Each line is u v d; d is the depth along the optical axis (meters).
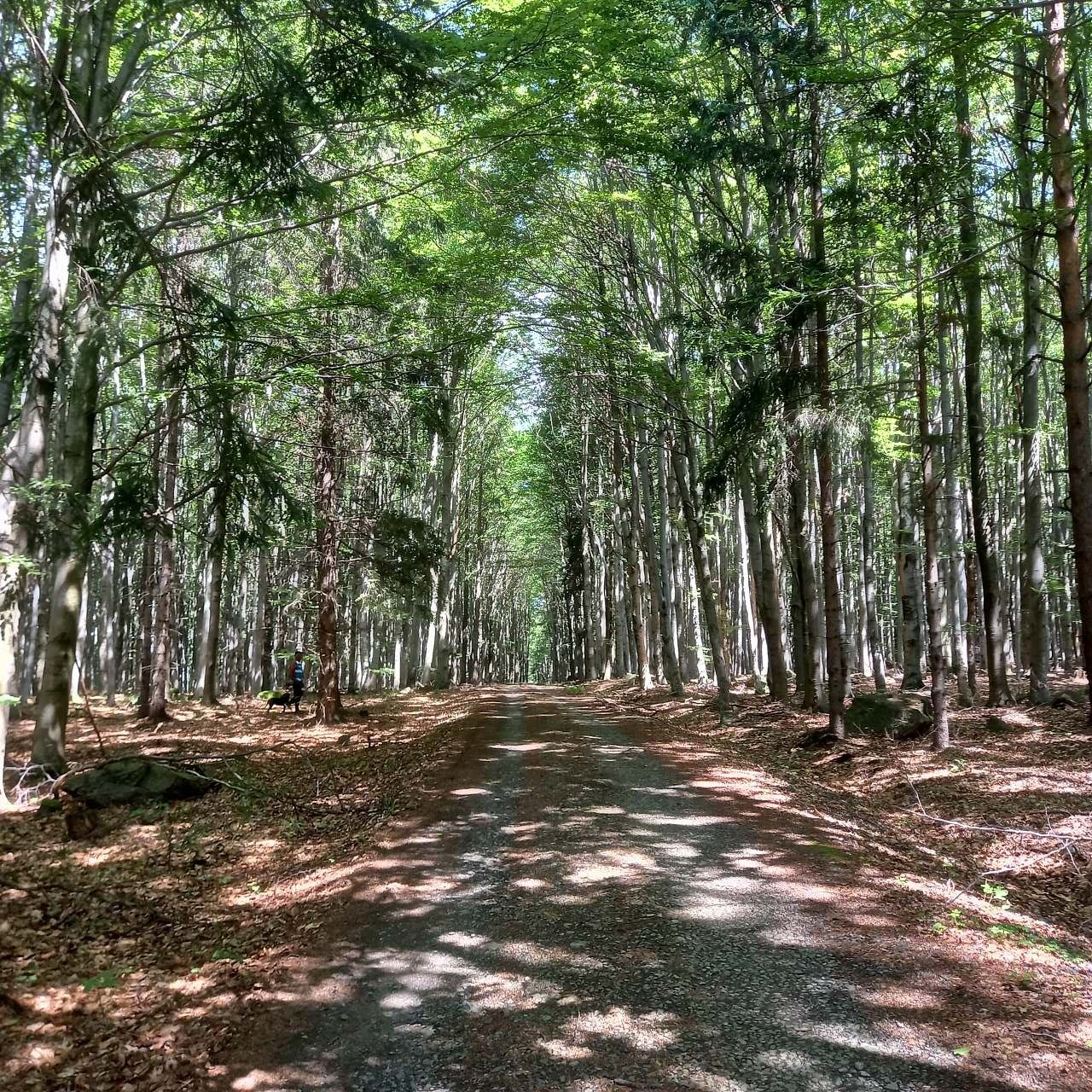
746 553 27.41
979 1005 4.45
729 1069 3.89
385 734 18.02
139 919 6.91
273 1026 4.66
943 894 6.45
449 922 6.08
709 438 18.58
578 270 20.94
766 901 6.21
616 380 18.17
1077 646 25.89
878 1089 3.65
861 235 12.56
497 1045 4.26
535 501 52.50
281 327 12.28
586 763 12.56
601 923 5.90
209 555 11.69
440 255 16.58
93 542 10.45
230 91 9.72
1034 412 15.05
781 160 13.14
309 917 6.56
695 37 14.25
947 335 18.72
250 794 10.99
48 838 9.05
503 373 25.42
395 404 14.17
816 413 11.95
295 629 35.16
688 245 19.53
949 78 10.25
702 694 24.28
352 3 8.38
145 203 14.34
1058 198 9.61
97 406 12.38
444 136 13.73
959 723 14.21
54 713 11.82
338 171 15.07
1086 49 11.54
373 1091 3.92
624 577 39.28
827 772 12.72
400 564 20.12
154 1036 4.76
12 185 11.10
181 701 25.86
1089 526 9.40
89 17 11.54
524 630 93.19
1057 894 7.40
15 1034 4.83
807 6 12.10
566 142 13.70
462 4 10.78
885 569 35.56
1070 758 10.86
